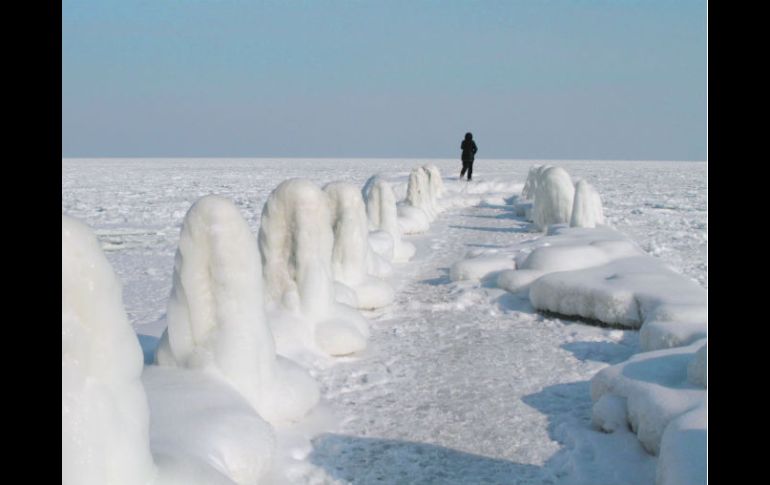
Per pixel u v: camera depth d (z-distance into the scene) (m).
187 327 4.85
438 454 4.83
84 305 2.94
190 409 4.21
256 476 4.10
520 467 4.66
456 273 10.87
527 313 8.81
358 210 8.94
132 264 12.67
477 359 6.98
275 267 6.86
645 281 8.29
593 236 11.99
